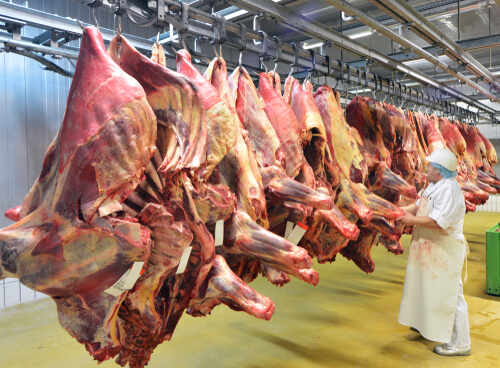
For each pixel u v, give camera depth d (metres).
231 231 1.98
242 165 2.05
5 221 4.48
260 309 1.73
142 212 1.54
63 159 1.48
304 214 2.42
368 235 3.41
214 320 4.11
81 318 1.56
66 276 1.48
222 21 2.31
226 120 1.80
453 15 6.77
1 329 3.96
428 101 5.30
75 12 4.92
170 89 1.61
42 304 4.73
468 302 4.47
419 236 3.35
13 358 3.33
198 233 1.72
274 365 3.12
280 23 2.72
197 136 1.60
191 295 1.89
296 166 2.38
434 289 3.21
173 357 3.29
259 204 2.03
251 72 3.66
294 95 2.73
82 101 1.44
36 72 4.70
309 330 3.80
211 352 3.37
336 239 2.90
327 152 2.78
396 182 3.25
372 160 3.27
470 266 6.10
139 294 1.65
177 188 1.64
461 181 4.97
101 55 1.44
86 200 1.41
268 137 2.33
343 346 3.44
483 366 3.05
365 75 3.76
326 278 5.63
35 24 3.02
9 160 4.51
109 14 5.27
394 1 2.94
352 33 5.31
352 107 3.54
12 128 4.52
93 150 1.40
